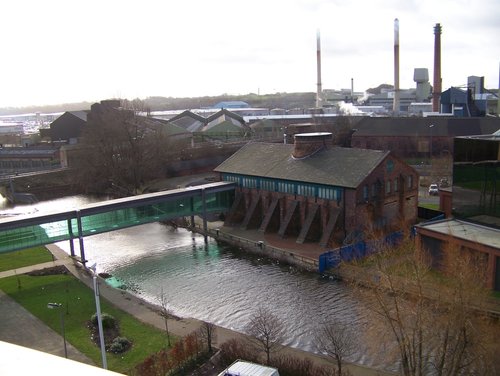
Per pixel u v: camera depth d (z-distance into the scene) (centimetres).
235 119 16925
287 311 4075
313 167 6041
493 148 4378
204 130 15700
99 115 11206
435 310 3066
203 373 3059
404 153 11238
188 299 4431
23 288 4519
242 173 6644
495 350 2762
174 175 11025
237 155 7206
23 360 360
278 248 5581
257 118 17812
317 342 3509
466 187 4750
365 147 11619
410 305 3166
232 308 4203
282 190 6200
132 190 9856
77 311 3994
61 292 4416
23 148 13088
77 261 5312
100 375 344
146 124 11475
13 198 9550
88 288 4531
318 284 4609
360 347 3366
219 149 11962
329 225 5581
